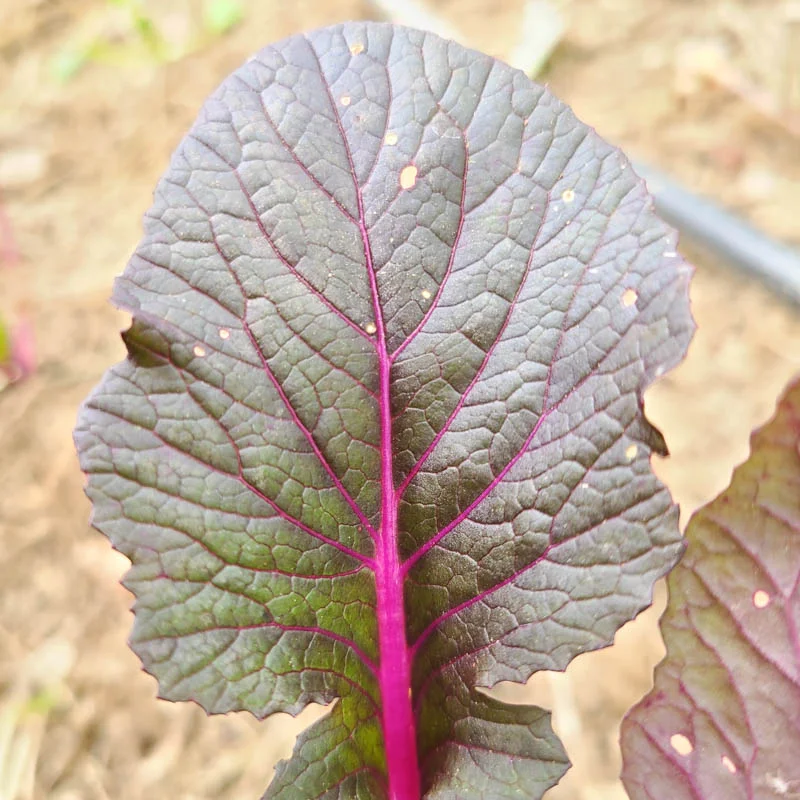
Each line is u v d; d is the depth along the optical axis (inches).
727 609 6.7
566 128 6.2
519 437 6.3
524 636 6.2
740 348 22.2
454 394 6.3
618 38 28.6
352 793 6.5
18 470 21.3
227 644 6.1
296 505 6.3
